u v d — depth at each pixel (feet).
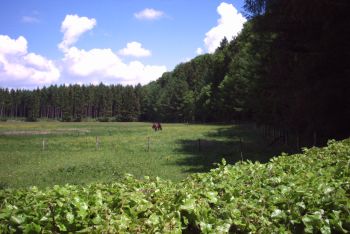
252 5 77.71
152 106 491.31
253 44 91.91
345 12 55.93
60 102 517.55
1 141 129.90
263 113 103.55
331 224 12.10
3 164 71.26
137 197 12.20
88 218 10.90
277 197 13.19
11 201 12.10
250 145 98.02
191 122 385.29
